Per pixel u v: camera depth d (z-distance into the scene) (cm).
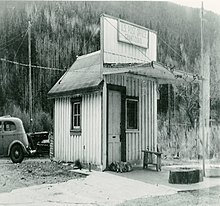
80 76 855
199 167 805
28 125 855
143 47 888
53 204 480
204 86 892
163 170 784
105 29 798
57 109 908
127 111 867
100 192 556
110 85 804
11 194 528
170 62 879
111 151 805
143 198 525
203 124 886
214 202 507
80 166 805
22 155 840
